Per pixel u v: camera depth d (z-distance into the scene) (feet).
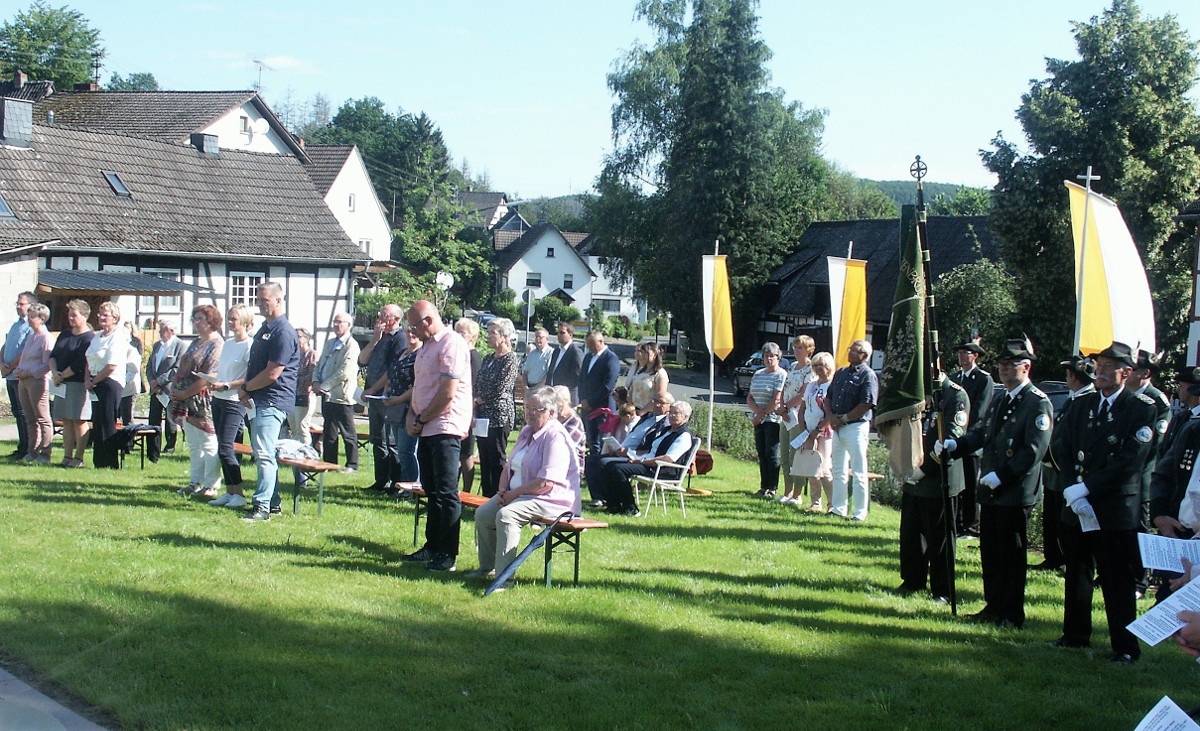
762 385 41.42
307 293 106.01
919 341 23.91
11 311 72.33
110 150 98.12
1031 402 22.02
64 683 16.63
